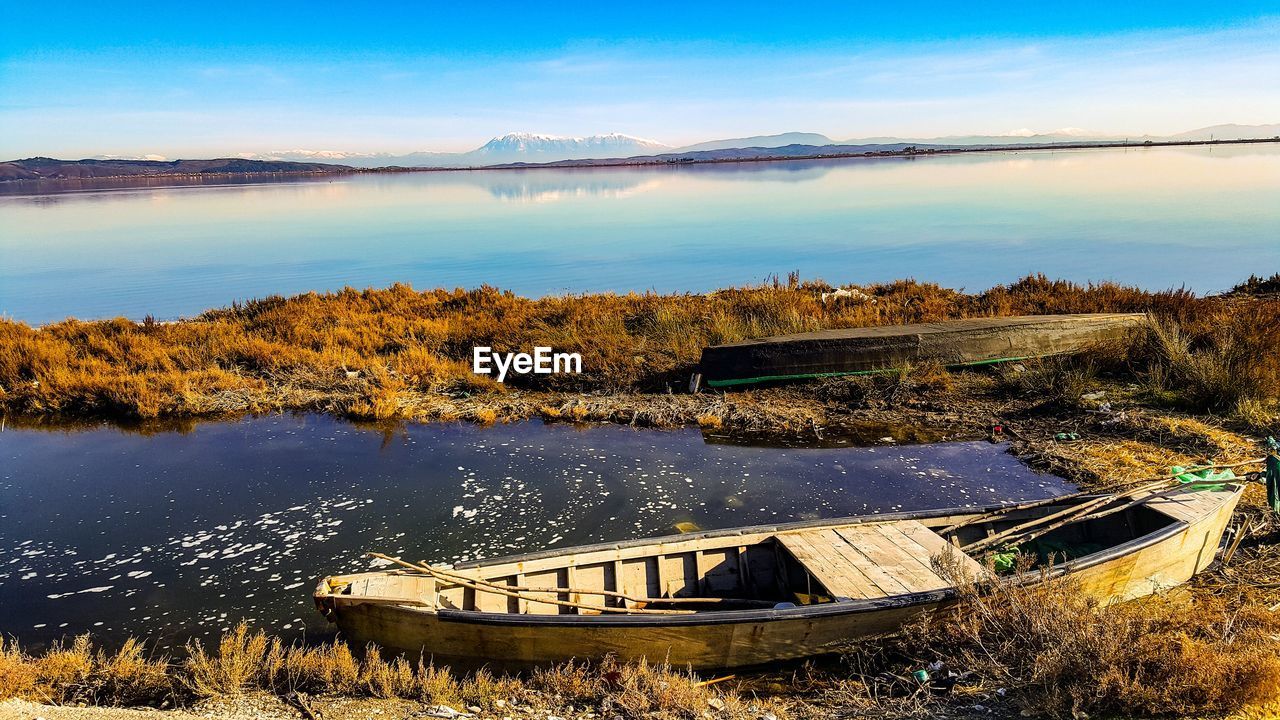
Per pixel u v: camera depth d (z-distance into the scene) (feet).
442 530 27.66
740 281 92.79
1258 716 14.25
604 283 94.48
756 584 22.03
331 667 17.47
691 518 28.45
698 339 50.37
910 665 18.10
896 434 37.63
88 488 31.96
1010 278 88.79
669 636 17.65
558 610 20.42
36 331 58.59
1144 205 171.94
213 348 53.21
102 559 25.62
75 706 16.40
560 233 157.69
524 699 16.87
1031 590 18.11
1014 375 43.47
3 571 24.82
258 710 16.40
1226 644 16.40
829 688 17.54
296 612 22.25
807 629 17.90
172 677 18.15
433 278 100.12
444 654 18.15
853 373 44.34
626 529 27.61
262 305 65.72
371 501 30.30
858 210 189.88
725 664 18.26
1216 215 147.13
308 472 33.63
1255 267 90.84
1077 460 32.68
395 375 48.42
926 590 18.70
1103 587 19.98
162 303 82.38
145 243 145.18
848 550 21.08
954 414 39.68
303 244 142.31
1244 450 31.78
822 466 33.68
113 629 21.48
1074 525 24.54
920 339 44.62
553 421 41.01
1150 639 16.08
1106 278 86.02
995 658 16.94
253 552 26.04
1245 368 37.29
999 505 23.88
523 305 64.75
